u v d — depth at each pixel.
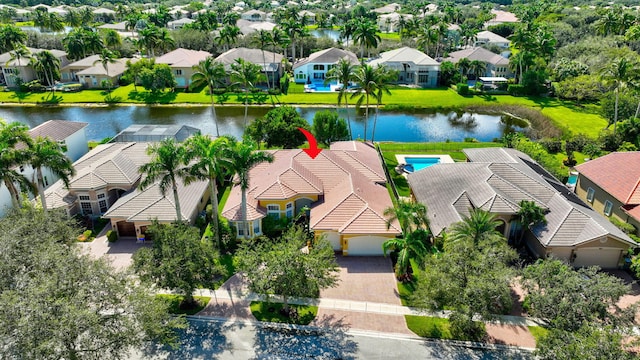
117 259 39.12
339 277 36.91
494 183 42.28
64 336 21.62
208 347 29.47
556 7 163.62
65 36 117.94
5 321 21.28
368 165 50.72
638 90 66.75
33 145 38.62
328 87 100.62
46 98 94.94
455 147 64.69
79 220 44.62
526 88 97.38
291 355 28.84
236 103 92.12
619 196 42.47
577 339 22.89
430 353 29.12
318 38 125.50
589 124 78.88
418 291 29.27
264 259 30.25
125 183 45.62
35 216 32.88
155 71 94.56
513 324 31.64
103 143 61.59
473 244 30.39
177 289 31.23
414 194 46.97
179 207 38.59
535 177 44.53
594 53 103.25
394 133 77.12
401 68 106.75
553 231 37.59
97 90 99.06
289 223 43.94
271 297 34.59
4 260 26.12
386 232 38.81
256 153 38.59
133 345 24.56
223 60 99.94
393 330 31.14
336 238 40.44
